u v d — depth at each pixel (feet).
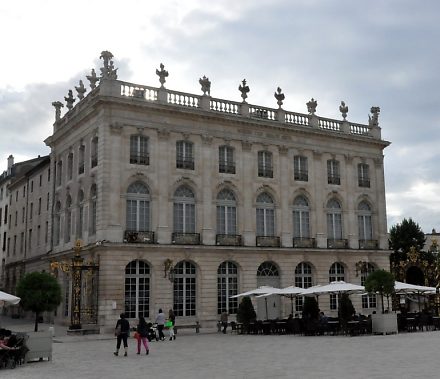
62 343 92.53
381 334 98.78
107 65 121.70
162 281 119.55
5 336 69.36
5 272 210.18
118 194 118.21
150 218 121.70
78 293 110.83
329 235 147.95
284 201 140.15
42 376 53.98
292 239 139.64
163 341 93.71
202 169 129.39
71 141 139.54
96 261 116.98
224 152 134.00
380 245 155.12
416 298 153.99
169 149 126.00
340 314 102.89
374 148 158.61
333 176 150.61
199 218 127.24
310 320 103.14
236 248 129.18
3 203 229.86
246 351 73.97
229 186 132.87
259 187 136.98
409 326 109.81
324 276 143.13
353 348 75.05
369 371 52.75
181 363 62.28
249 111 138.21
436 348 72.79
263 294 112.27
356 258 149.38
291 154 143.54
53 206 148.87
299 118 146.30
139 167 121.60
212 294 125.29
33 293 79.00
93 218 124.26
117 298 113.60
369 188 156.56
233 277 130.62
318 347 77.51
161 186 123.34
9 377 53.78
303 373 52.29
